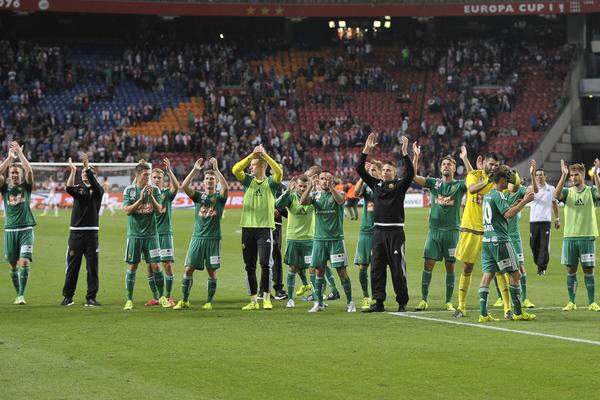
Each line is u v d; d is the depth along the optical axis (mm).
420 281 35906
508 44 114938
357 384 17188
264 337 22188
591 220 27750
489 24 117188
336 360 19312
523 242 54062
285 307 28828
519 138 104000
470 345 21062
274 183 28328
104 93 106250
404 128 104688
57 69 107062
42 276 37188
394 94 110562
